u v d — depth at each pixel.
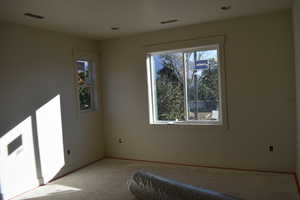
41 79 3.80
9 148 3.32
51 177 3.92
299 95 3.03
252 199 2.88
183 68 4.38
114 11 3.21
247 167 3.92
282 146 3.69
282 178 3.48
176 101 4.50
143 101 4.67
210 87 4.20
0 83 3.23
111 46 4.92
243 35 3.79
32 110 3.65
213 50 4.14
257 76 3.76
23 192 3.47
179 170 4.07
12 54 3.39
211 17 3.71
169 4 3.04
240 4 3.17
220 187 3.27
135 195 3.00
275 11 3.56
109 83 5.00
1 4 2.74
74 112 4.41
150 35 4.49
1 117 3.23
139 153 4.80
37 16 3.22
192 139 4.29
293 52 3.52
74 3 2.84
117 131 5.01
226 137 4.03
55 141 4.02
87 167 4.50
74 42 4.45
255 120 3.82
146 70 4.58
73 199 3.14
